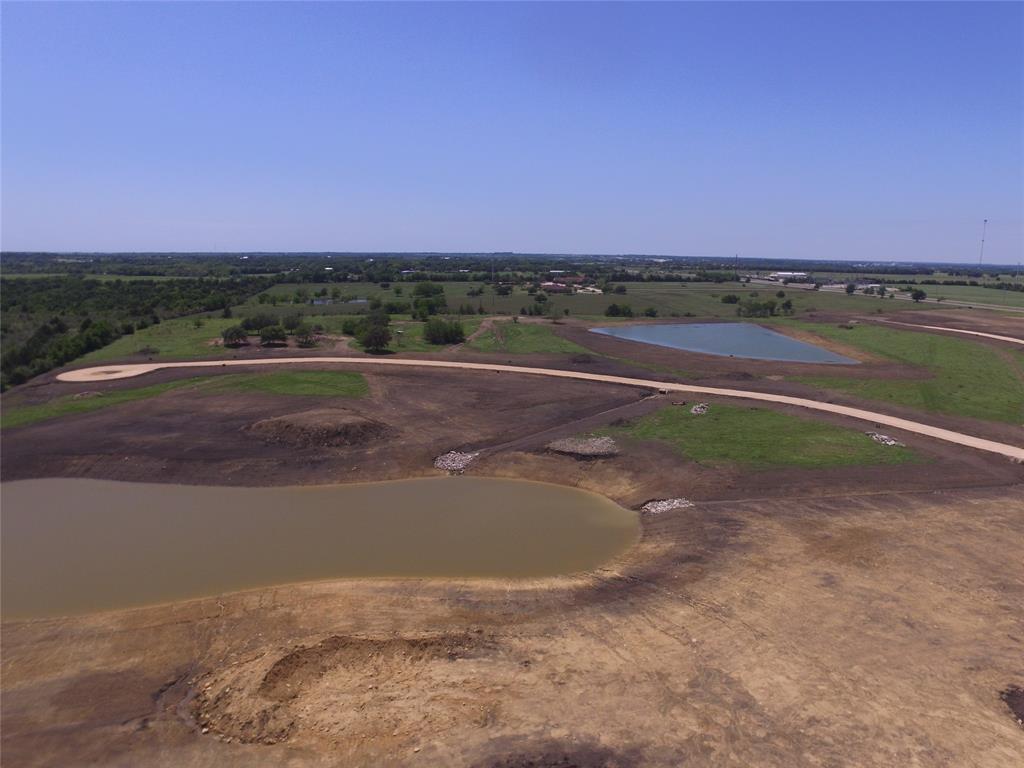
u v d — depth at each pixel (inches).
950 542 1048.2
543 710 684.7
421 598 914.1
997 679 727.7
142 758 635.5
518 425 1726.1
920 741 641.6
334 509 1256.8
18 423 1771.7
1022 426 1694.1
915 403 1953.7
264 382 2188.7
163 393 2053.4
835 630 820.0
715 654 775.1
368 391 2085.4
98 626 864.9
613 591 928.3
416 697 705.6
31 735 670.5
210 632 847.7
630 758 621.9
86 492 1357.0
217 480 1401.3
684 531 1116.5
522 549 1080.2
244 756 633.6
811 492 1253.7
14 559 1057.5
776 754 626.2
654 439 1572.3
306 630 846.5
